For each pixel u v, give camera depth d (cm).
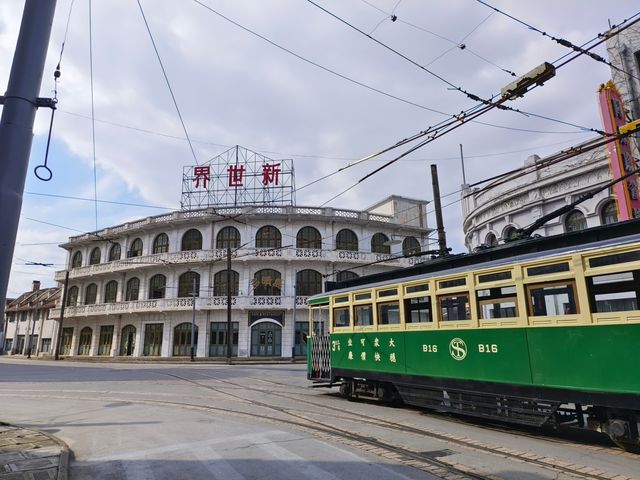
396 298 1070
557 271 734
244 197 4091
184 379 1959
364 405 1160
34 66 571
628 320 638
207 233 4069
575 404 709
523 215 2208
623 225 688
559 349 719
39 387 1748
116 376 2183
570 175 1969
